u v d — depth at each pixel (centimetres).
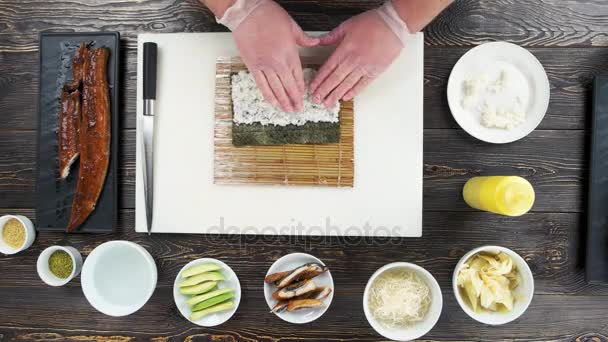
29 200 105
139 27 104
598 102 99
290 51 89
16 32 105
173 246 103
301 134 98
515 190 88
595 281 98
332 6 102
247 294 102
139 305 96
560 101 102
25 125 105
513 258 95
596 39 102
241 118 97
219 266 97
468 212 102
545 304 101
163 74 101
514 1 102
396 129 100
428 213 102
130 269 102
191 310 97
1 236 102
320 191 100
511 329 101
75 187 102
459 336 101
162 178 101
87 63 99
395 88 100
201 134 101
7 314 104
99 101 99
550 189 101
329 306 101
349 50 90
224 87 100
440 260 101
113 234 103
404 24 88
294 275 94
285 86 92
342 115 99
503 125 99
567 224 101
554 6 102
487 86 100
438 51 102
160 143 101
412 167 100
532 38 102
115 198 101
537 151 102
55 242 103
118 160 102
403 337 92
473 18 102
